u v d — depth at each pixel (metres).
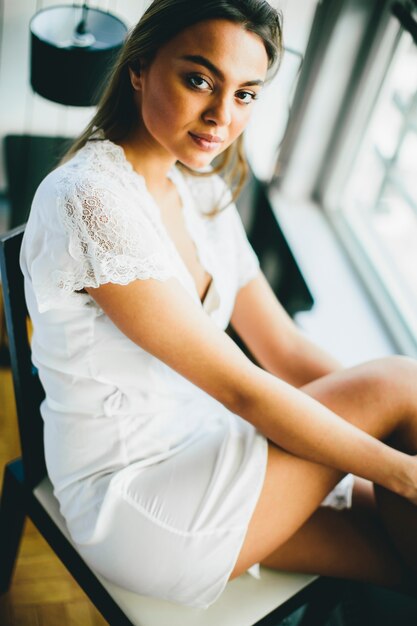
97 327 0.98
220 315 1.18
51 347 1.00
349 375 1.09
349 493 1.14
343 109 2.14
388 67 2.02
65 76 1.76
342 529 1.11
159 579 0.99
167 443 1.05
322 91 2.10
